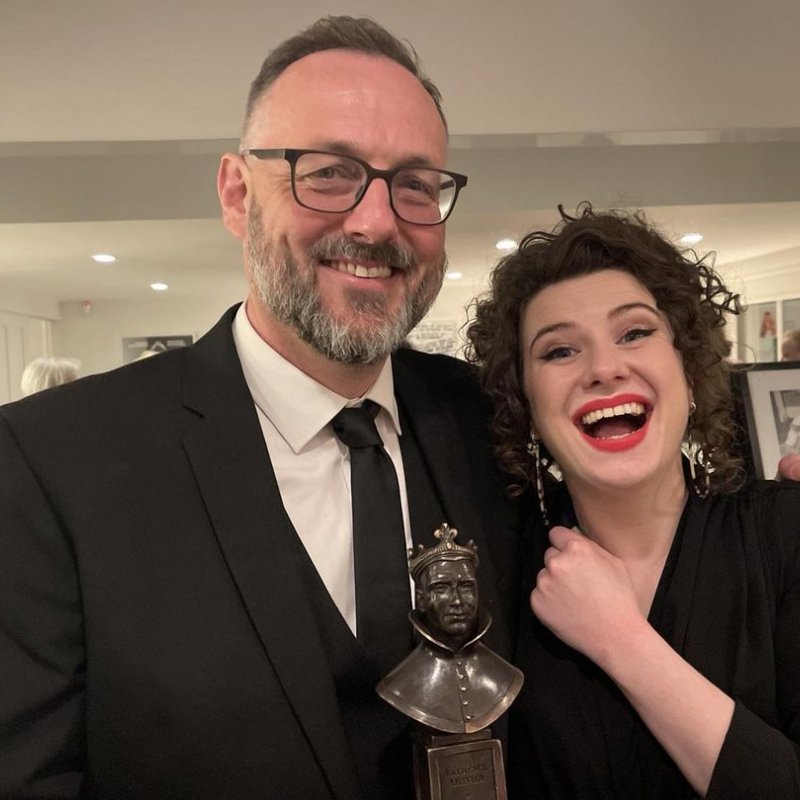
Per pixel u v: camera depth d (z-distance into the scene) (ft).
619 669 3.14
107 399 3.36
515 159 7.95
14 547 3.02
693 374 3.62
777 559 3.38
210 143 7.11
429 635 3.06
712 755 2.91
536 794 3.52
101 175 7.70
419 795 3.13
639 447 3.37
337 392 3.55
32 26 6.84
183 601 3.03
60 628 3.02
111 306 19.12
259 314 3.59
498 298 3.86
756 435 4.37
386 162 3.26
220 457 3.27
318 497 3.49
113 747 2.93
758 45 7.34
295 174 3.21
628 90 7.35
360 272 3.31
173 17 6.91
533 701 3.51
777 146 8.09
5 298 16.29
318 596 3.28
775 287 15.02
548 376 3.51
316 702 3.03
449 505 3.68
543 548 3.89
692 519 3.58
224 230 9.82
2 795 2.81
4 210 7.70
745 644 3.27
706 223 10.58
